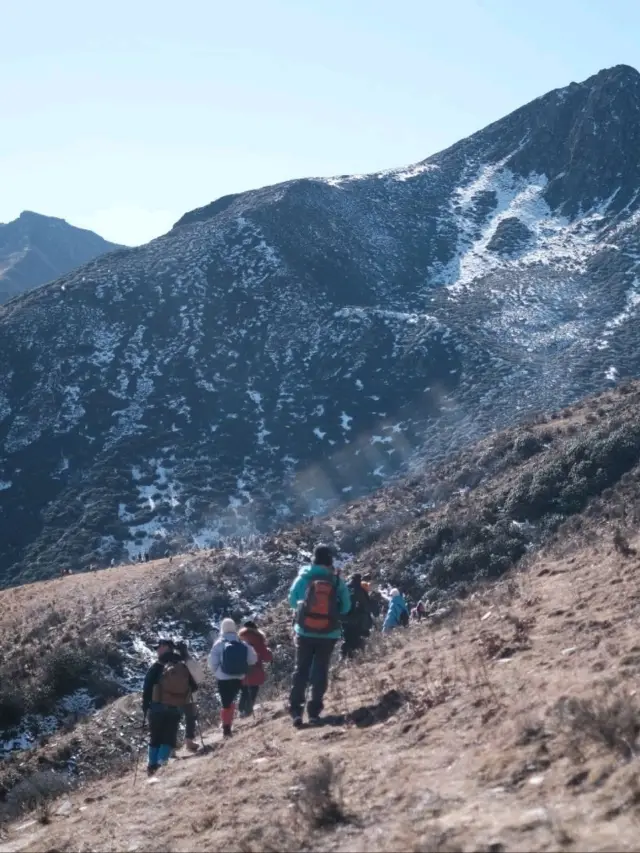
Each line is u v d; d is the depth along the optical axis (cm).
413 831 470
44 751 1744
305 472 6400
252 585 2886
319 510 5825
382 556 2662
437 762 579
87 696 2206
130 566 3606
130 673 2356
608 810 427
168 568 3241
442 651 921
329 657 819
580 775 477
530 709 598
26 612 3070
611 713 508
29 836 812
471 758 561
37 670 2303
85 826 761
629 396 3347
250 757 765
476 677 735
